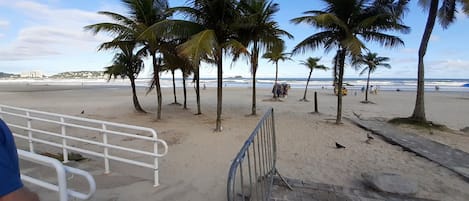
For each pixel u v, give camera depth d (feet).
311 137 26.66
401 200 11.95
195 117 39.17
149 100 66.90
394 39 31.96
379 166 18.03
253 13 30.04
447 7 33.68
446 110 52.75
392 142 24.54
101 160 17.08
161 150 21.34
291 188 12.85
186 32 27.55
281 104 61.36
